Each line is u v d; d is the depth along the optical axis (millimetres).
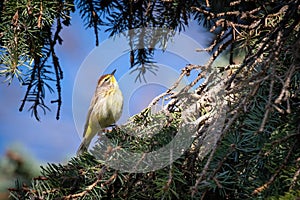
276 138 4863
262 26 5520
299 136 4621
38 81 6625
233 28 5621
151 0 6656
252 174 5020
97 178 5254
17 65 5879
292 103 4910
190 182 5199
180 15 6730
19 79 6059
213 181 4934
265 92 5031
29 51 5973
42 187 5395
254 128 5023
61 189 5340
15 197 5395
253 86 4246
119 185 5371
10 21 5887
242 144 5066
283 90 3967
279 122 5008
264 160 4922
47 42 6434
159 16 6703
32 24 5898
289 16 4723
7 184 7500
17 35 5852
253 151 5078
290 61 5004
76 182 5383
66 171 5473
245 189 5066
